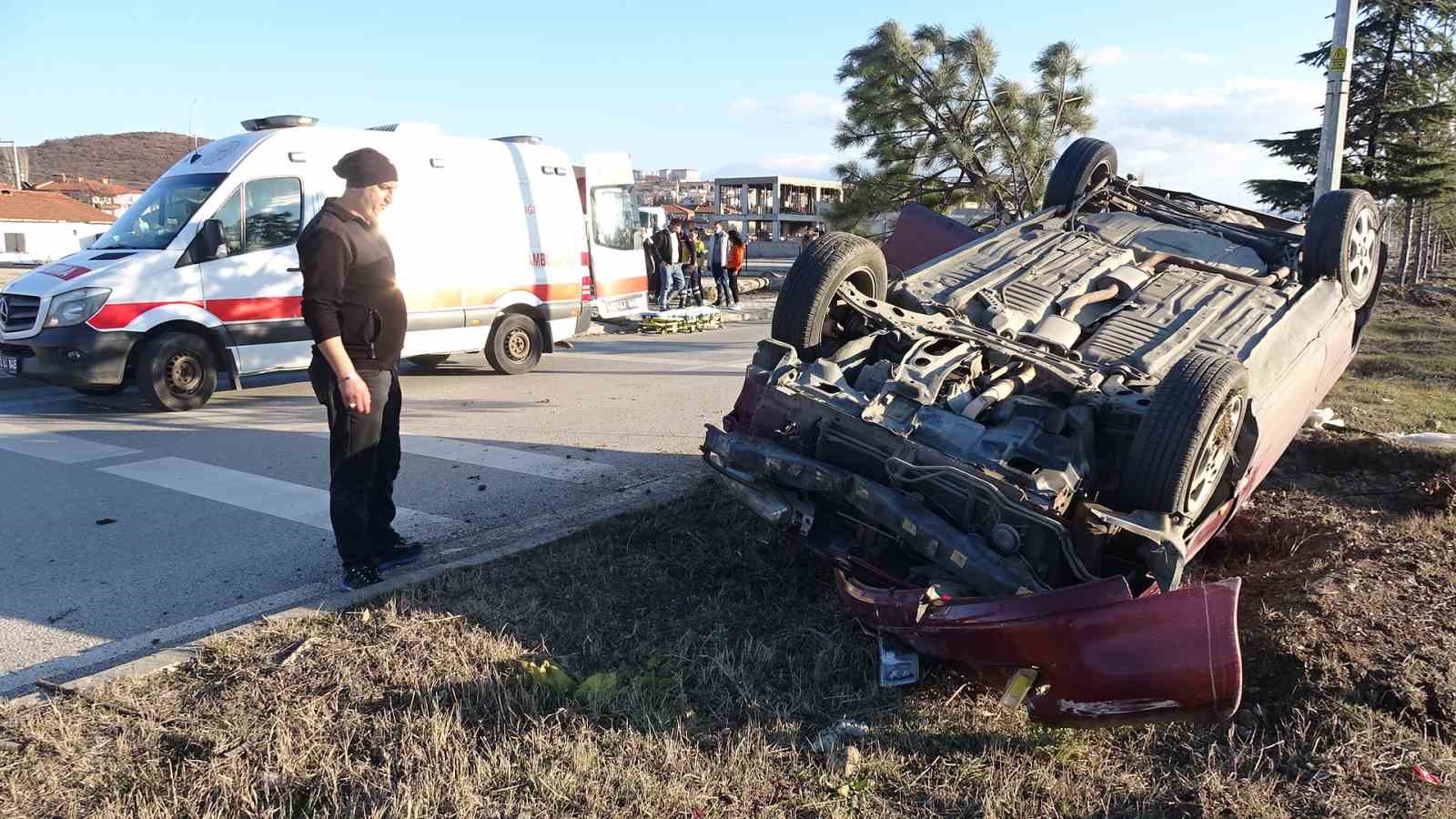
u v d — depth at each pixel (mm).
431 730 3338
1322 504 6113
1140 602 3227
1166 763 3377
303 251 4316
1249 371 4754
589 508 5949
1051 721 3359
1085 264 5973
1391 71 24328
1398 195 24750
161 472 6988
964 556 3805
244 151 9609
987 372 4770
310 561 5246
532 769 3158
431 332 10750
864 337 5137
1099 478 4293
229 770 3158
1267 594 4625
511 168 11539
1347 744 3340
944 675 3943
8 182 80062
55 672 3961
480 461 7367
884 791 3193
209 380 9484
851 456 4340
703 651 4098
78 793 3055
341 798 3055
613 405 9805
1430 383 11508
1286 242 6586
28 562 5191
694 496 6098
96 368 8781
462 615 4324
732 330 18016
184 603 4672
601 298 16406
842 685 3848
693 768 3238
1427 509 5961
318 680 3723
